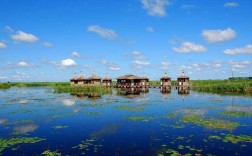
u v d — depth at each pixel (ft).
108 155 47.01
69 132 65.26
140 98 155.43
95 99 149.79
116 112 97.76
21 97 169.99
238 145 51.85
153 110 102.22
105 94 191.21
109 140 57.16
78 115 91.45
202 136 59.31
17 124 76.18
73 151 49.39
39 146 52.85
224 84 224.12
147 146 52.13
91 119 83.25
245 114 89.25
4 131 67.10
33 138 59.26
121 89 258.37
